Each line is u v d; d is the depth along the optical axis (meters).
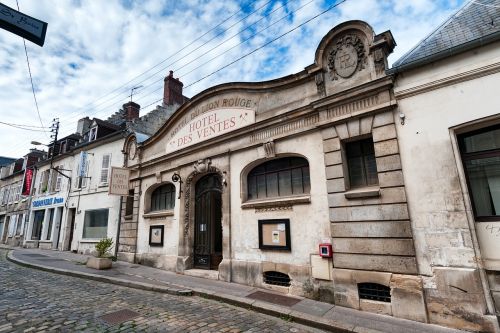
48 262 11.98
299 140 7.46
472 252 4.84
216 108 9.87
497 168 5.11
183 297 6.95
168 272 9.88
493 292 4.68
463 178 5.14
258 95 8.71
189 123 10.85
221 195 9.70
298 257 6.96
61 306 5.93
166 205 11.62
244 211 8.36
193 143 10.44
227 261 8.41
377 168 5.99
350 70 6.73
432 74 5.67
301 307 5.89
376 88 6.18
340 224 6.29
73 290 7.47
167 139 11.80
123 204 13.45
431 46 5.90
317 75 7.25
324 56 7.22
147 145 12.79
